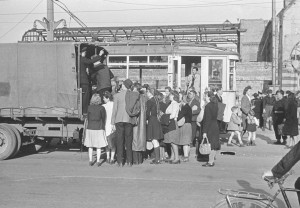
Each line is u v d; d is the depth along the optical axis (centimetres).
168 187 884
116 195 812
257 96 2275
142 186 891
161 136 1163
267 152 1441
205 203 757
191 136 1207
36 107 1223
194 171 1071
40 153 1361
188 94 1308
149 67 1728
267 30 4366
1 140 1209
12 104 1234
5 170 1056
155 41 1756
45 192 832
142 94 1168
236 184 919
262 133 2108
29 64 1225
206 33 3903
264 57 4541
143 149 1157
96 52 1394
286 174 427
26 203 749
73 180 946
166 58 1720
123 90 1123
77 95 1202
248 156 1354
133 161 1168
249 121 1616
